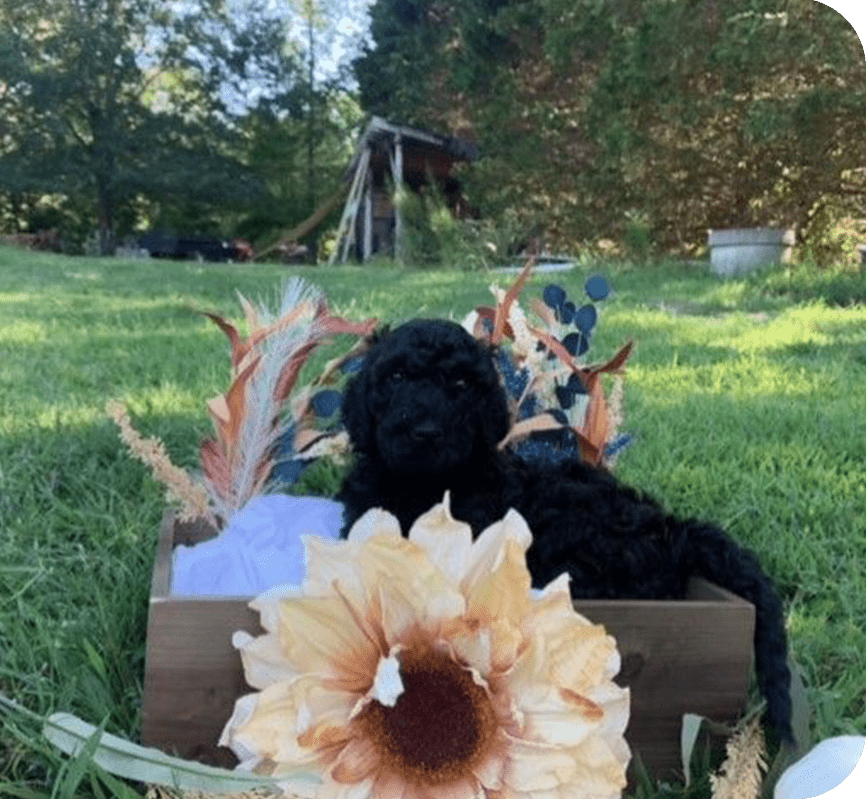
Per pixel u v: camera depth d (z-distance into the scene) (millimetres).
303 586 537
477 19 4543
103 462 1106
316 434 844
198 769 506
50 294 2781
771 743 609
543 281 2980
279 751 503
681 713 596
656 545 680
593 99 3906
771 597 631
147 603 759
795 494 1021
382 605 517
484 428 693
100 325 2141
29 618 720
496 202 4531
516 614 518
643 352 1790
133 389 1462
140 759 520
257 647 534
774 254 3133
